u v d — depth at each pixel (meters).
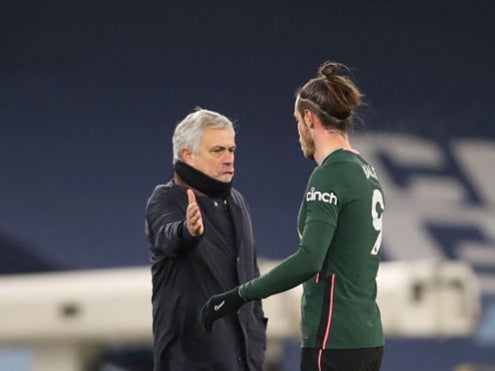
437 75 35.78
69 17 34.62
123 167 34.06
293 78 35.22
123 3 34.94
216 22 35.25
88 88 34.41
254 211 34.09
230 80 35.03
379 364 11.66
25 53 34.31
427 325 16.97
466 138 35.62
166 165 34.25
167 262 12.98
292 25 35.50
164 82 34.78
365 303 11.33
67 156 33.91
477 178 35.34
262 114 34.88
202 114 13.05
